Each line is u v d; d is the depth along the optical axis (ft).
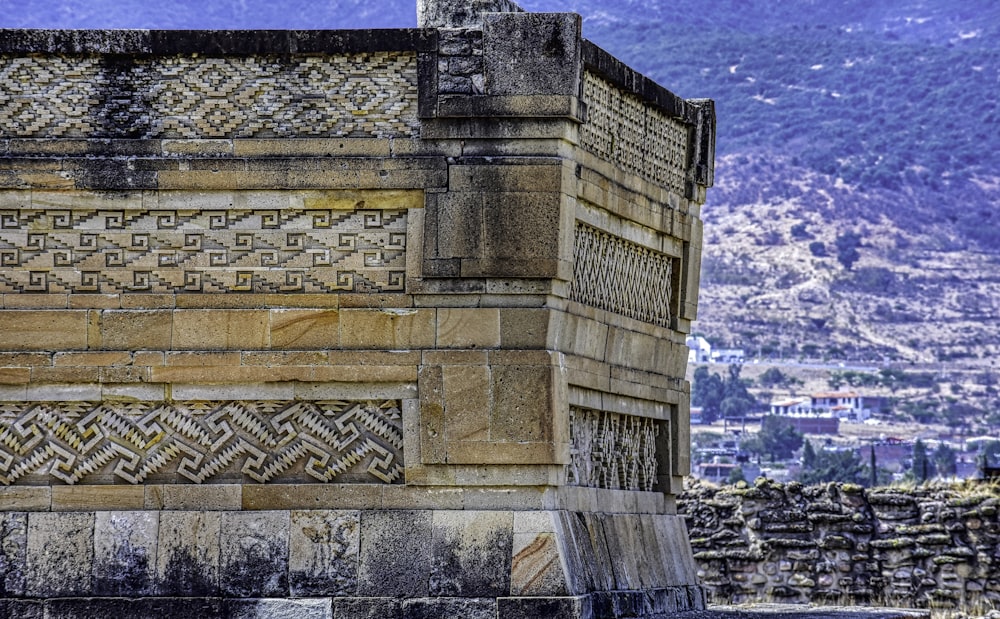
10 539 99.35
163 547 99.19
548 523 98.48
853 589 174.91
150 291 100.68
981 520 173.47
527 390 98.94
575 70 100.32
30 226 100.99
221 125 101.09
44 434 100.53
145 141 100.83
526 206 99.71
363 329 99.91
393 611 97.76
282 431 100.12
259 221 100.83
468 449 98.63
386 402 100.01
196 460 100.12
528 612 97.25
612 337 111.96
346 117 100.83
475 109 99.86
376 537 98.68
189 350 100.12
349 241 100.53
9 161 100.37
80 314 100.27
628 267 116.78
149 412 100.58
